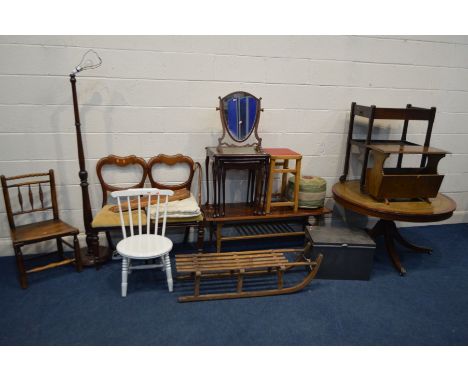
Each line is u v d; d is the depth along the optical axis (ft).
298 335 6.41
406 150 8.04
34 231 7.60
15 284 7.55
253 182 9.16
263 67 8.77
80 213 8.91
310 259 8.20
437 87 10.01
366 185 8.80
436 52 9.63
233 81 8.71
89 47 7.75
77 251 7.91
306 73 9.06
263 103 9.08
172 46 8.13
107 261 8.56
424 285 8.11
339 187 9.32
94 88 8.04
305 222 9.73
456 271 8.75
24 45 7.45
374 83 9.57
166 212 7.66
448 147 10.73
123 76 8.10
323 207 9.37
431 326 6.77
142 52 8.03
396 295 7.69
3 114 7.77
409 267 8.87
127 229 7.89
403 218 7.82
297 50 8.82
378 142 9.18
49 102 7.92
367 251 7.89
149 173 8.69
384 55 9.37
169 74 8.30
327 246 7.86
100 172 8.45
